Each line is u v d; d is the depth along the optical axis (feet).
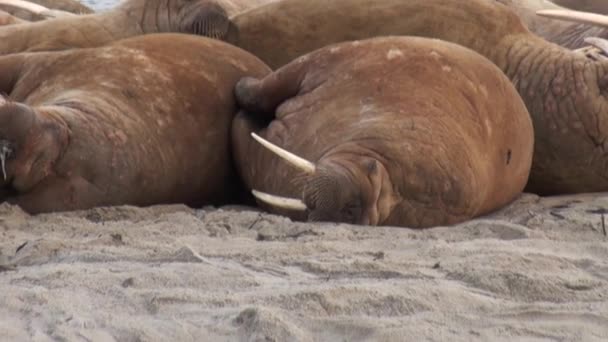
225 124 89.86
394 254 63.93
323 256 62.95
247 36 103.81
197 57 92.38
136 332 48.06
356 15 101.81
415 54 83.92
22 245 65.10
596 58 101.81
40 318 49.90
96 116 80.84
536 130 97.86
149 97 85.92
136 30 112.06
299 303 52.08
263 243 66.44
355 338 48.37
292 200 71.92
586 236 72.18
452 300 53.26
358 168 71.00
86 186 78.02
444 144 76.74
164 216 75.31
